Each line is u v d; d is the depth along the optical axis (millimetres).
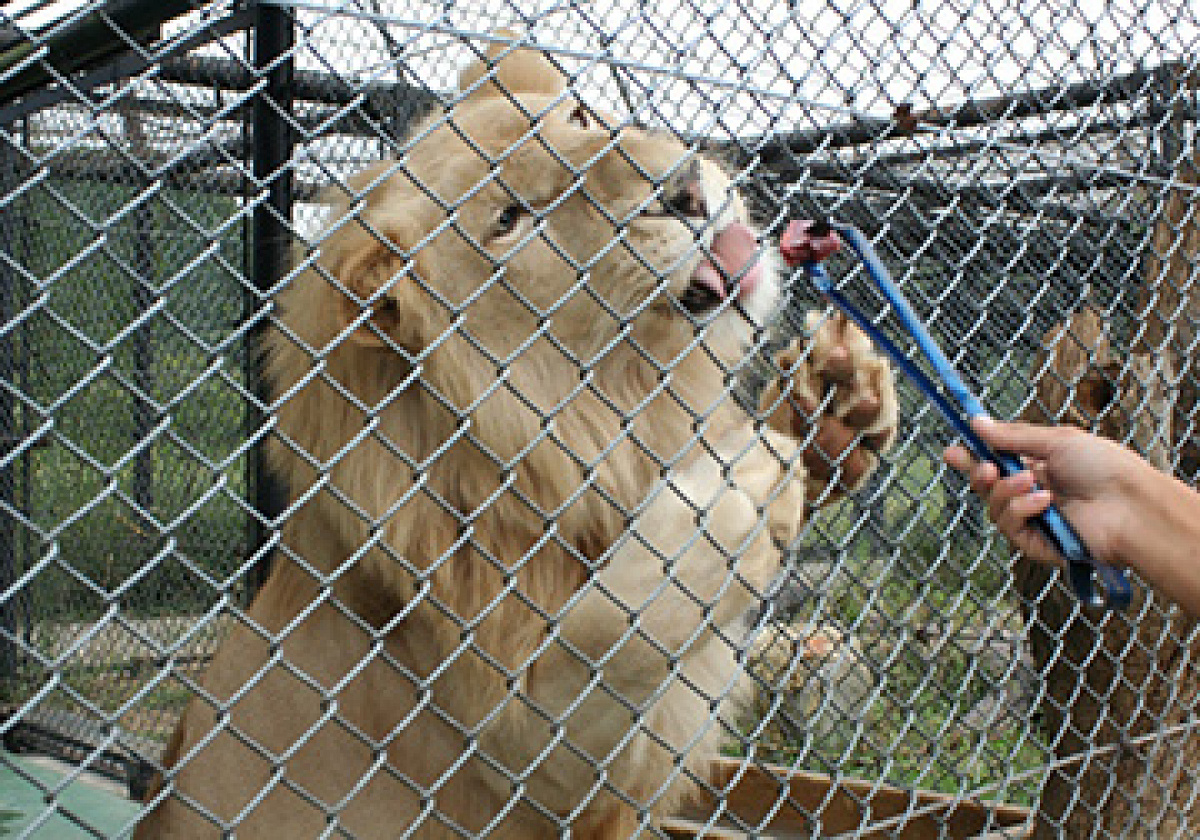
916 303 3018
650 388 2748
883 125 2299
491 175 1695
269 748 2475
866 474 2719
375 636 1626
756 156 2021
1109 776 3000
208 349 1363
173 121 3080
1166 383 2857
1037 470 2150
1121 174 2711
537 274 2492
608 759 1965
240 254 4367
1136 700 3129
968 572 2547
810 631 2303
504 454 2512
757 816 4461
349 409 2383
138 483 2887
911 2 2178
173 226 4234
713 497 2246
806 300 2986
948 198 2617
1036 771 2643
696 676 2605
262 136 3717
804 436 2674
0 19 1272
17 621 5812
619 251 2424
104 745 1282
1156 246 3141
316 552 2521
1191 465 3490
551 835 2701
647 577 2311
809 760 4438
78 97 1277
